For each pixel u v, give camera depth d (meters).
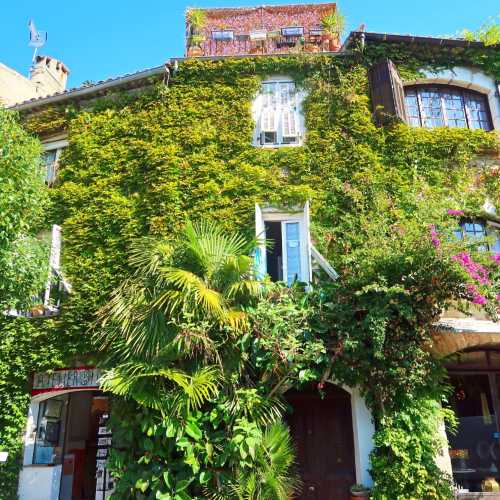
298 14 16.02
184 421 7.35
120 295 8.38
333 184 10.52
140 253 9.49
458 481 9.29
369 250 8.38
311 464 9.27
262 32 15.07
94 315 9.91
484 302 7.39
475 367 9.95
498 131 11.26
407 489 7.56
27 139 8.95
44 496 9.45
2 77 18.56
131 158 11.36
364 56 11.98
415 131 11.14
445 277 7.71
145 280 8.46
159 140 11.34
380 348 7.63
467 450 9.49
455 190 10.73
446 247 7.75
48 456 10.27
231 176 10.75
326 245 9.94
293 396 9.70
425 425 7.91
